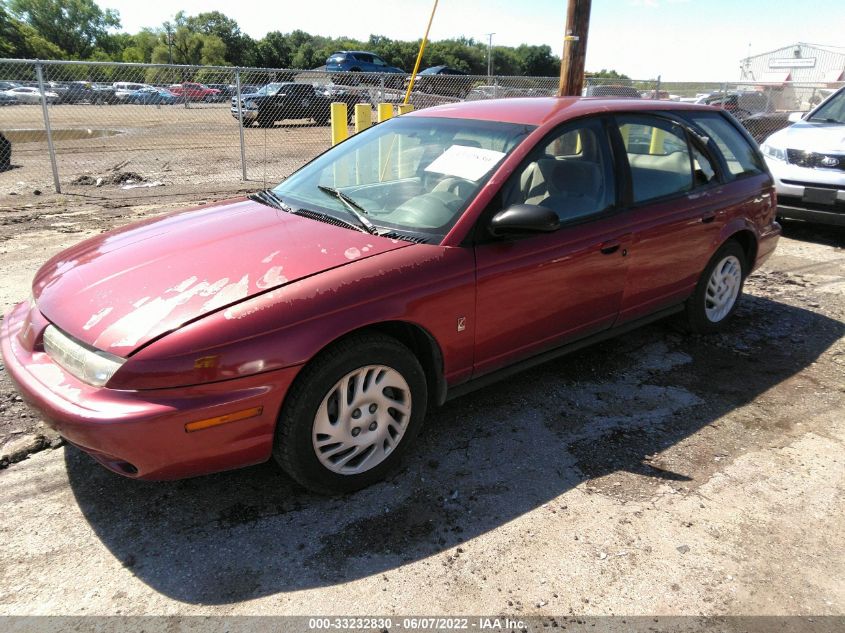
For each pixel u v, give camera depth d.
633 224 3.52
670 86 15.02
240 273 2.53
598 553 2.44
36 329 2.56
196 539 2.46
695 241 3.94
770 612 2.19
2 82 9.99
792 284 5.71
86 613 2.12
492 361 3.11
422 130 3.61
